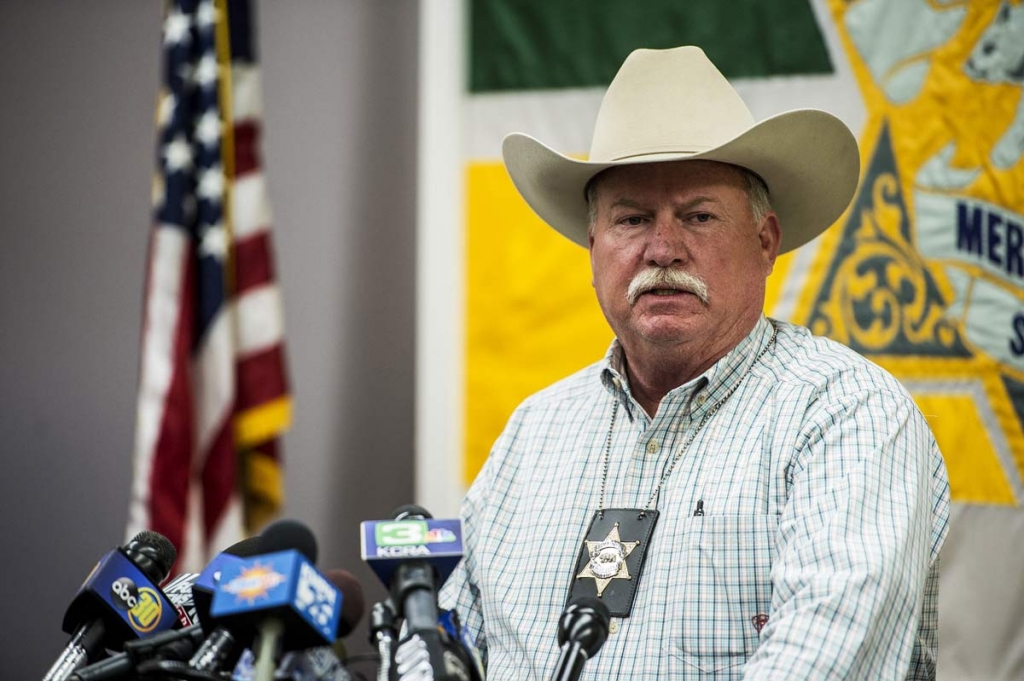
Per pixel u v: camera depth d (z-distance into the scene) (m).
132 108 10.11
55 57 10.27
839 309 7.97
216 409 8.60
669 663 4.53
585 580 4.86
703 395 5.03
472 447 8.38
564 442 5.45
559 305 8.33
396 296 9.54
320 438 9.52
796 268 8.05
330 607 3.21
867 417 4.50
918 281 7.89
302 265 9.69
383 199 9.62
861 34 8.04
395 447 9.42
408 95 9.65
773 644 3.99
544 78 8.48
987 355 7.79
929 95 7.94
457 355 8.45
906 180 7.94
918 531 4.30
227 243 8.88
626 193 5.25
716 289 5.10
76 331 10.02
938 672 7.66
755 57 8.19
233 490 8.52
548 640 4.86
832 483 4.36
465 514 5.61
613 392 5.41
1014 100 7.84
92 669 3.37
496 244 8.46
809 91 8.09
